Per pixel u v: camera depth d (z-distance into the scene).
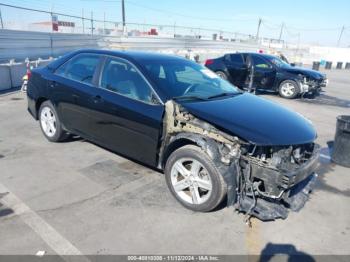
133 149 3.82
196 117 3.24
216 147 3.07
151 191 3.69
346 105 10.20
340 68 29.91
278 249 2.83
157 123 3.45
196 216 3.23
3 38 12.20
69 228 2.95
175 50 22.61
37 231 2.89
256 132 3.07
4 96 8.70
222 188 3.07
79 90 4.32
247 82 11.47
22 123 6.17
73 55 4.71
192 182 3.28
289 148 3.11
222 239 2.91
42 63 11.38
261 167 2.97
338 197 3.85
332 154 5.07
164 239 2.87
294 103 10.09
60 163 4.36
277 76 10.88
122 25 24.45
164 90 3.58
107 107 3.94
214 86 4.24
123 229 2.97
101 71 4.17
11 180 3.82
